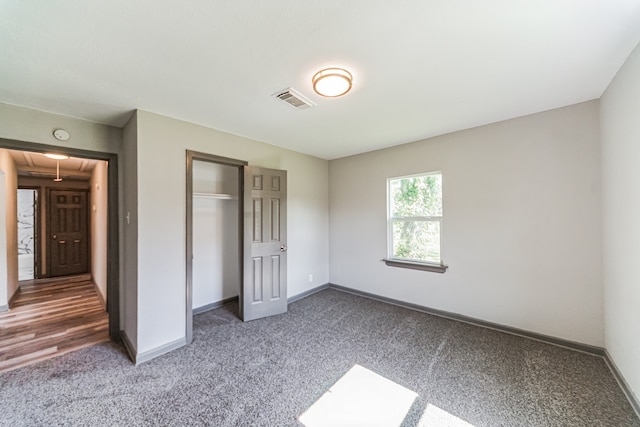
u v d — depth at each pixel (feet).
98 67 5.89
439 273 11.33
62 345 9.04
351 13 4.40
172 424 5.52
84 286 16.57
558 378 6.95
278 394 6.45
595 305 8.00
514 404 6.06
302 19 4.52
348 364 7.72
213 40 5.06
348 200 14.73
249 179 11.12
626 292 6.28
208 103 7.82
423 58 5.74
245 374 7.26
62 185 19.47
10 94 7.02
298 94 7.32
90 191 19.79
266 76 6.40
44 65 5.75
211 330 10.07
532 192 9.05
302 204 14.02
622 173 6.35
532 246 9.08
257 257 11.27
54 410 5.93
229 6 4.22
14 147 7.55
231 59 5.69
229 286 13.30
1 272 12.36
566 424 5.49
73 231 19.83
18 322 11.09
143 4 4.14
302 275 13.98
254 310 11.10
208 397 6.34
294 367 7.58
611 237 7.14
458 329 9.97
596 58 5.82
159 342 8.38
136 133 8.11
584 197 8.15
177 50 5.35
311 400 6.24
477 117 9.20
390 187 13.23
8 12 4.19
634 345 5.91
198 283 12.06
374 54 5.58
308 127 10.03
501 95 7.57
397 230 13.01
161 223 8.54
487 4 4.25
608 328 7.48
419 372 7.32
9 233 13.35
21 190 18.56
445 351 8.39
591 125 7.99
